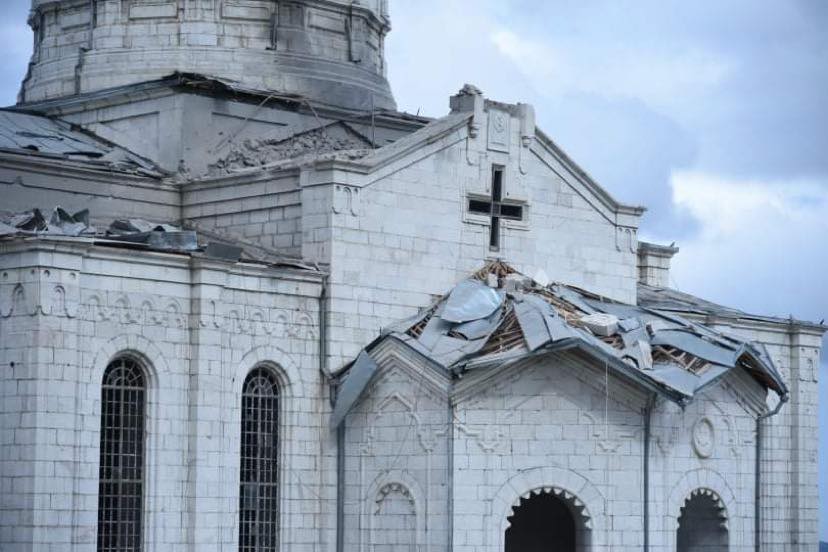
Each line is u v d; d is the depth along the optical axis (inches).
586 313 2896.2
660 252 3649.1
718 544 2933.1
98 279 2556.6
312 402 2795.3
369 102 3385.8
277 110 3221.0
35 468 2461.9
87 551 2514.8
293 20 3331.7
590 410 2743.6
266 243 2915.8
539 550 2999.5
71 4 3380.9
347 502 2780.5
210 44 3275.1
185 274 2657.5
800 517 3435.0
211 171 3120.1
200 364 2647.6
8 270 2507.4
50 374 2480.3
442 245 2942.9
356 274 2834.6
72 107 3233.3
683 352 2866.6
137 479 2608.3
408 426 2716.5
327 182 2822.3
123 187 2989.7
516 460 2696.9
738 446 2938.0
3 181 2881.4
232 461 2682.1
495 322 2768.2
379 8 3513.8
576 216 3115.2
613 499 2751.0
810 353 3476.9
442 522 2657.5
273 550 2763.3
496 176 3019.2
